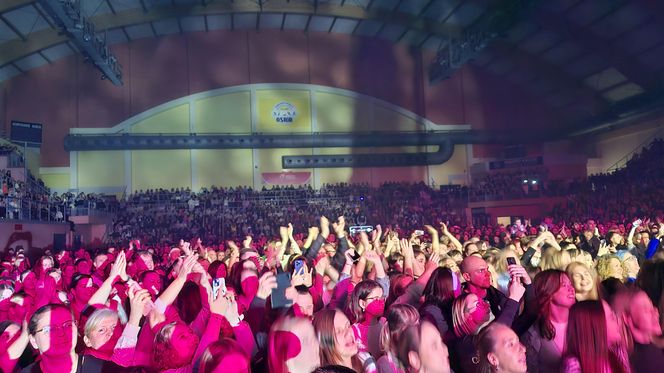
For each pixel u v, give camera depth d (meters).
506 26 30.34
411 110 40.91
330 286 5.32
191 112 38.22
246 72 39.22
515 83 41.56
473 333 3.51
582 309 2.99
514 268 3.77
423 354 2.95
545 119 41.75
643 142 37.16
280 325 2.63
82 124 36.62
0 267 11.54
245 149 38.78
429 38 39.19
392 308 3.32
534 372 3.48
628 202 29.75
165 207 35.88
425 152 40.06
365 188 38.12
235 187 38.25
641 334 3.43
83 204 30.58
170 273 5.16
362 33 40.25
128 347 3.30
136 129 37.34
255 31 39.56
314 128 39.56
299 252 7.13
